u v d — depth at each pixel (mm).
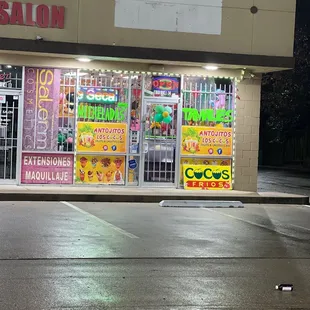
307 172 32500
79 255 8289
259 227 11406
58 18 14422
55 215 11773
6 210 12211
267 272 7797
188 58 15055
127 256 8367
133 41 14938
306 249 9406
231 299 6477
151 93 16156
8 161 15422
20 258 7977
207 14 15375
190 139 16438
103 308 5988
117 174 16078
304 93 32188
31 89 15414
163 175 16359
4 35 14188
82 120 15773
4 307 5887
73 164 15766
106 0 14727
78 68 15508
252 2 15648
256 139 16781
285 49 15883
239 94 16594
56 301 6156
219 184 16562
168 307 6098
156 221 11547
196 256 8555
